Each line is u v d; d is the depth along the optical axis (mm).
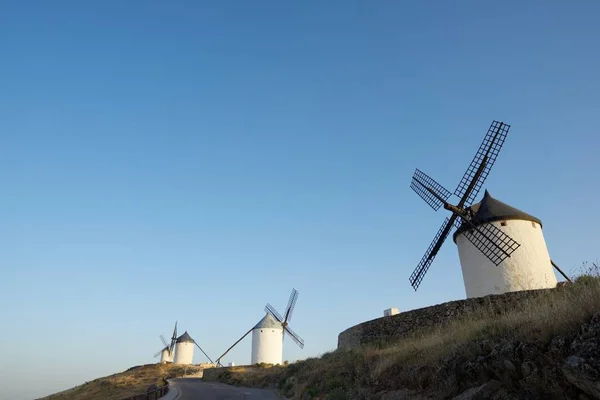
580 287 10914
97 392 52469
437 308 20484
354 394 14070
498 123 26875
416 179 29734
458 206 27016
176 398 25031
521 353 8195
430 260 27969
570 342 7367
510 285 23812
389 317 22766
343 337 27328
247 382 38688
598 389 6348
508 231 25031
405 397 11133
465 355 10086
